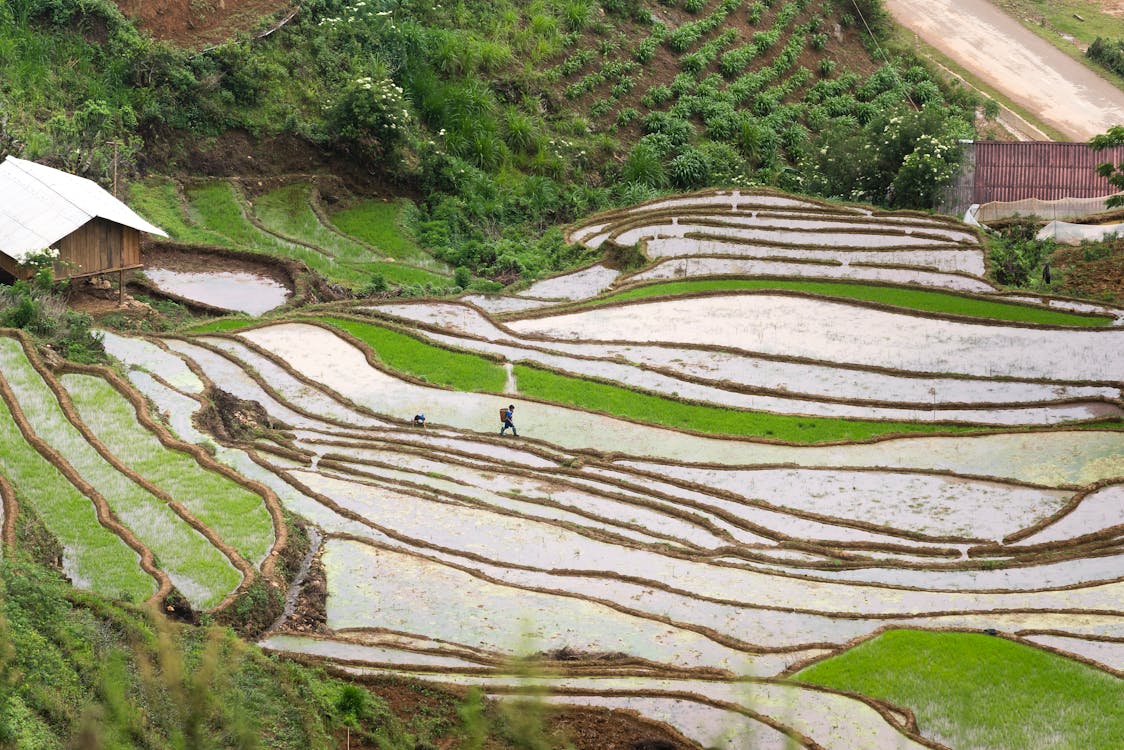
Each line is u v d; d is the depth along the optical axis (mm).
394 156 69812
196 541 33094
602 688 28781
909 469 42625
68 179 50906
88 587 30062
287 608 32094
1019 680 29953
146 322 50688
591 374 49938
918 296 57719
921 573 36438
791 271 61062
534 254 65500
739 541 38000
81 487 34312
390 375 48094
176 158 65188
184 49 68438
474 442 43312
